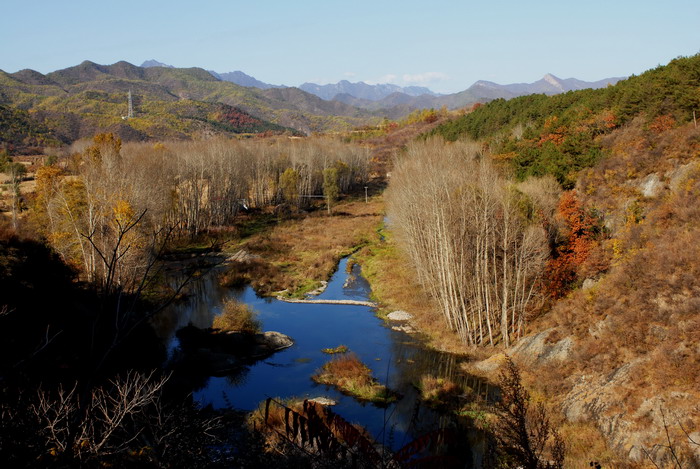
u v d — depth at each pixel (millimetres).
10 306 27094
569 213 41188
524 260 38281
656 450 20562
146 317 6672
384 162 156625
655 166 38750
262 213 101438
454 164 50562
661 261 30031
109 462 12070
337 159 132375
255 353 36375
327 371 33344
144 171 59531
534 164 52875
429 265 45188
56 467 7762
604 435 23281
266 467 16984
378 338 40250
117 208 42500
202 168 84000
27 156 145000
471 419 25922
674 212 33531
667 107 46156
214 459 17969
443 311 42750
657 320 27453
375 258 66250
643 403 23359
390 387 31031
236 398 28844
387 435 24328
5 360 18516
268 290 53844
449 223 39938
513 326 36906
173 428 14273
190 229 80562
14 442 7828
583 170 46344
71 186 52906
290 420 23719
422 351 37438
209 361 33875
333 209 104188
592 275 36625
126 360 30297
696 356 23688
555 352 31391
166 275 56469
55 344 24641
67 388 15961
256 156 112125
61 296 33625
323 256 67438
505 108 113938
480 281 41594
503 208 39312
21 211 66812
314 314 46656
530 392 28703
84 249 43344
